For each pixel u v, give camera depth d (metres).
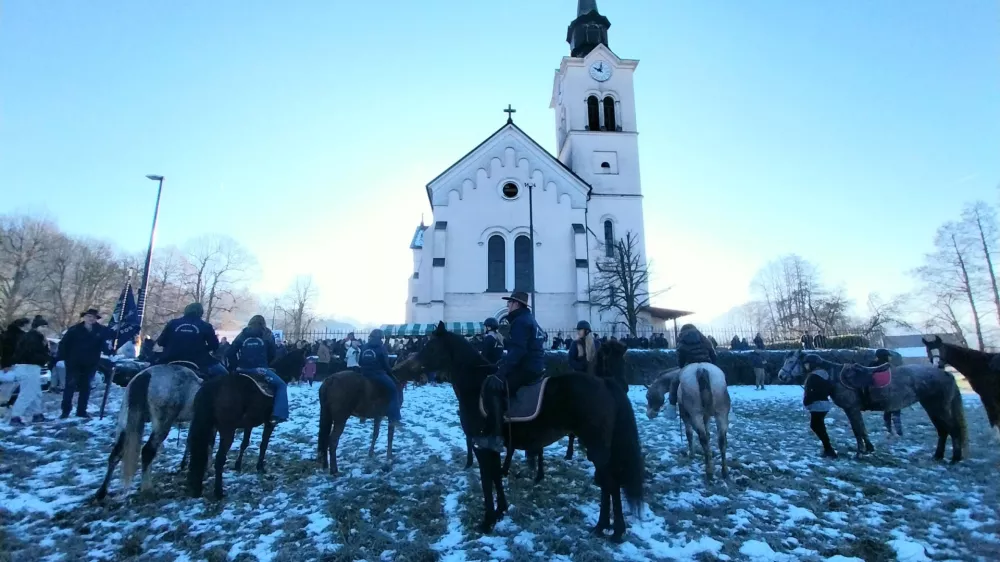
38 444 9.18
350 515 6.09
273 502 6.67
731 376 23.81
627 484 5.25
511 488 7.24
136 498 6.62
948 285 47.50
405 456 9.29
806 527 5.70
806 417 14.16
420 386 23.00
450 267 31.08
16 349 11.14
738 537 5.43
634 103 38.16
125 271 62.50
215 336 7.81
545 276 31.50
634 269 31.89
